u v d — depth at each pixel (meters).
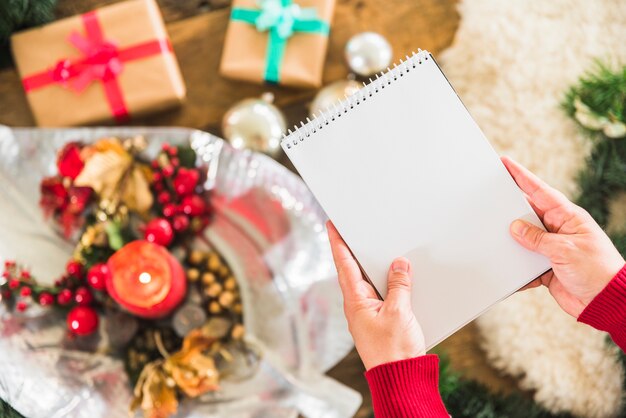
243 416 0.80
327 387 0.80
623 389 0.87
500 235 0.60
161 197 0.81
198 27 0.91
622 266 0.57
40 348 0.80
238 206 0.84
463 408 0.84
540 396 0.87
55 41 0.86
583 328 0.87
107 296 0.81
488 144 0.60
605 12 0.92
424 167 0.60
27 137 0.83
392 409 0.53
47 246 0.83
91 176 0.79
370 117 0.60
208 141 0.84
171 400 0.77
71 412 0.78
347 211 0.60
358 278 0.61
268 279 0.83
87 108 0.86
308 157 0.60
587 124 0.86
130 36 0.85
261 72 0.87
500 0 0.91
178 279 0.77
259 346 0.82
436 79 0.59
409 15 0.91
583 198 0.87
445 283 0.60
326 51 0.90
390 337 0.56
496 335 0.87
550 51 0.91
